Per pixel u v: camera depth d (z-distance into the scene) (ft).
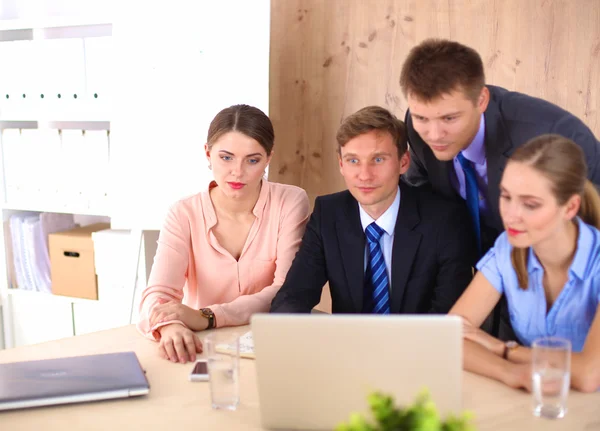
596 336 4.55
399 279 6.09
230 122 6.19
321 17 8.57
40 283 10.42
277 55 8.92
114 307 9.72
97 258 9.66
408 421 2.18
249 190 6.40
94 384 4.39
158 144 8.89
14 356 5.23
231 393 4.21
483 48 7.61
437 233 6.04
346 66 8.48
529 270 5.21
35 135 9.95
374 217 6.16
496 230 6.44
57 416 4.12
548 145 4.83
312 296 6.31
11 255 10.59
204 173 8.77
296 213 6.82
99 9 10.35
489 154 6.15
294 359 3.73
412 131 6.61
